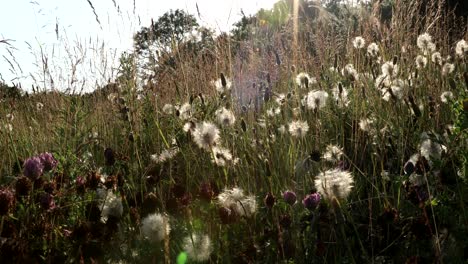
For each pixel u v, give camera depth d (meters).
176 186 2.76
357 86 4.37
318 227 2.55
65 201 2.78
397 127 3.68
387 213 2.57
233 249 2.53
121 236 2.50
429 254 2.27
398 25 5.57
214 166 3.39
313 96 3.94
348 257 2.43
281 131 3.84
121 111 4.27
